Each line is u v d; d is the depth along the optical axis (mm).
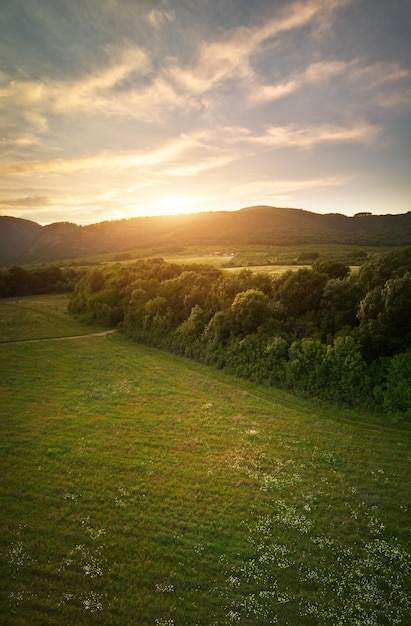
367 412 42031
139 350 71375
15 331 84375
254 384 51812
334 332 54000
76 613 20031
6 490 29844
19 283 137875
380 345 46594
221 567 23156
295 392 47781
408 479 31484
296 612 20234
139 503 28750
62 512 27516
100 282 106000
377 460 34250
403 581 22000
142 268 110125
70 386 52750
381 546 24594
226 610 20375
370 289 54594
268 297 64375
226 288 72125
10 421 41625
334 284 56812
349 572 22719
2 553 23609
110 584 21828
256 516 27531
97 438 38312
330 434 38781
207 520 27109
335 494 29875
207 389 51344
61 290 142875
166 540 25141
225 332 62562
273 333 56188
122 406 46156
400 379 41719
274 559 23734
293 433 39219
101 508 28125
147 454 35531
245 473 32688
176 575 22500
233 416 43188
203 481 31578
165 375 57312
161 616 19984
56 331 85500
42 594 20984
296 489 30531
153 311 78125
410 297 45281
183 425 41250
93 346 74312
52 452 35500
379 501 28953
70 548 24297
